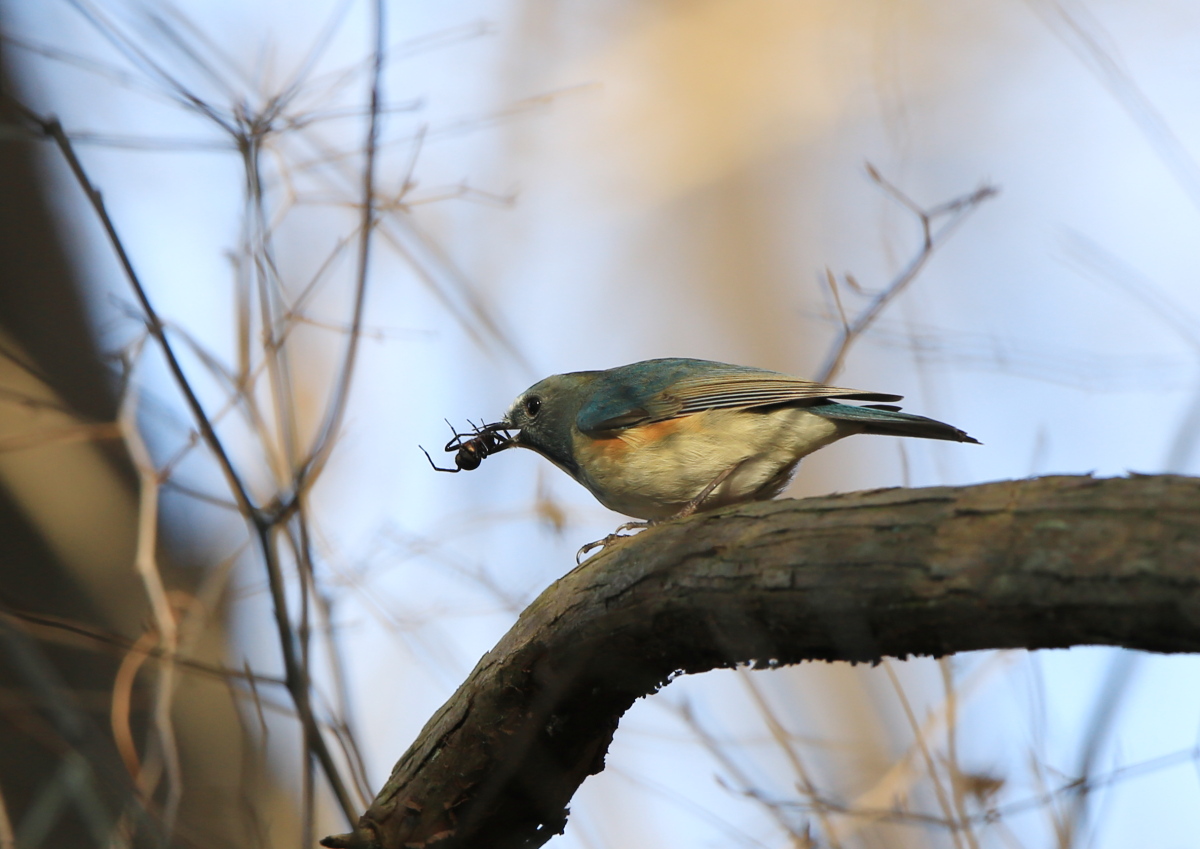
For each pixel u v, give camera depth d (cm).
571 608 741
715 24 2408
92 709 1148
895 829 941
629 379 1163
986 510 560
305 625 891
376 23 984
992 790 857
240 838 1092
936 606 568
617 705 785
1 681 1055
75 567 1227
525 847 840
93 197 897
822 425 1070
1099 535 515
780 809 936
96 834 879
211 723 1193
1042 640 551
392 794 835
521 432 1238
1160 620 500
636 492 1125
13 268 1326
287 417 933
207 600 1095
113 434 1054
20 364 1127
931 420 1034
